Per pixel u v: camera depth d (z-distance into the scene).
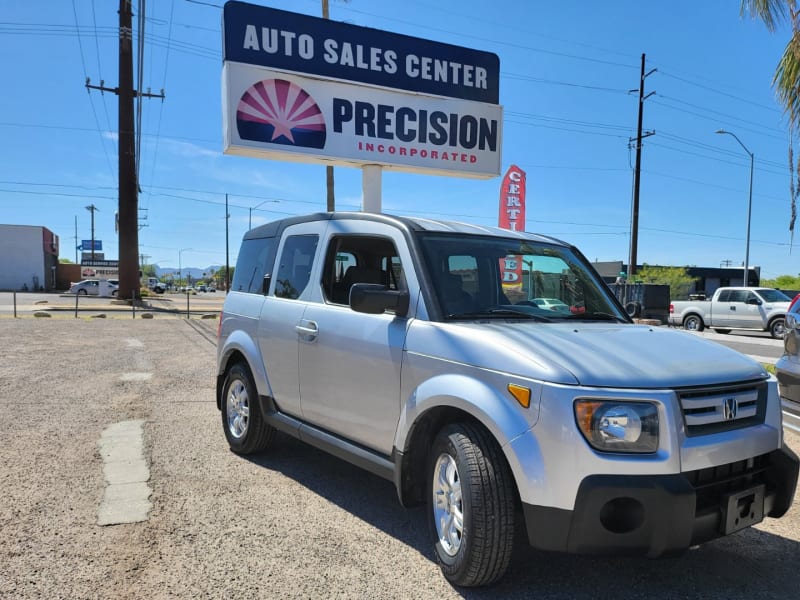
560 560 3.27
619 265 59.03
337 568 3.12
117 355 10.79
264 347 4.67
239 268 5.65
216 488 4.24
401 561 3.22
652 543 2.50
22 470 4.47
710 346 3.29
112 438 5.40
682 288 46.16
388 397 3.41
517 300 3.82
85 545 3.29
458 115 12.43
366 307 3.34
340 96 11.41
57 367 9.26
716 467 2.73
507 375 2.77
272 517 3.76
